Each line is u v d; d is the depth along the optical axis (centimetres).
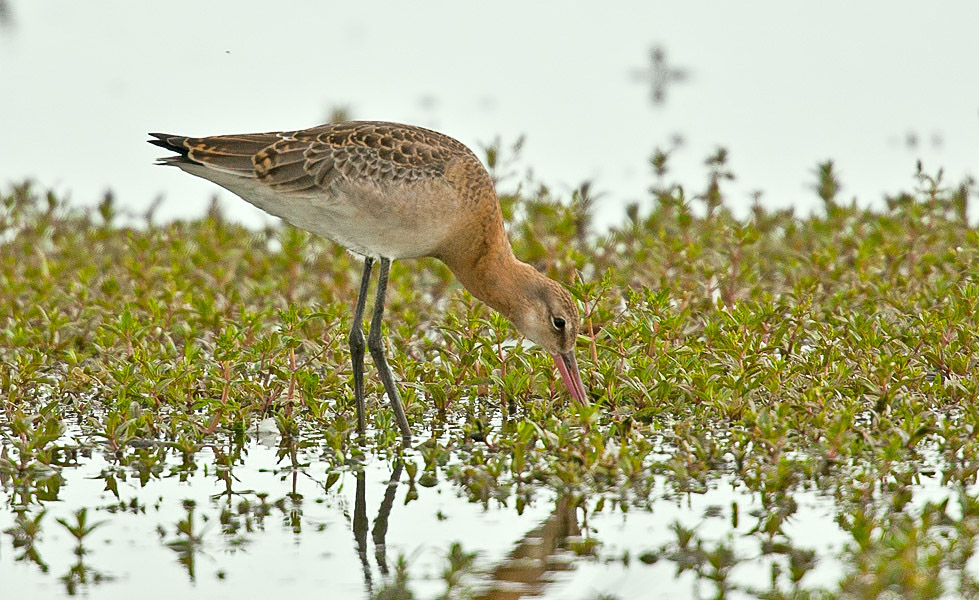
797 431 1121
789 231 1791
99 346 1357
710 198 1820
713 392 1193
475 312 1384
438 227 1241
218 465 1120
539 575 874
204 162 1223
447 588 858
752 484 1033
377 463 1127
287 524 979
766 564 884
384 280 1270
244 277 1703
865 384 1191
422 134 1255
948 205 1805
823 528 944
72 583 866
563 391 1275
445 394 1270
